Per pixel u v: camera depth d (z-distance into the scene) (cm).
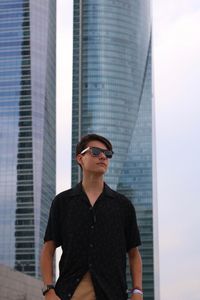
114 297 284
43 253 309
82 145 312
